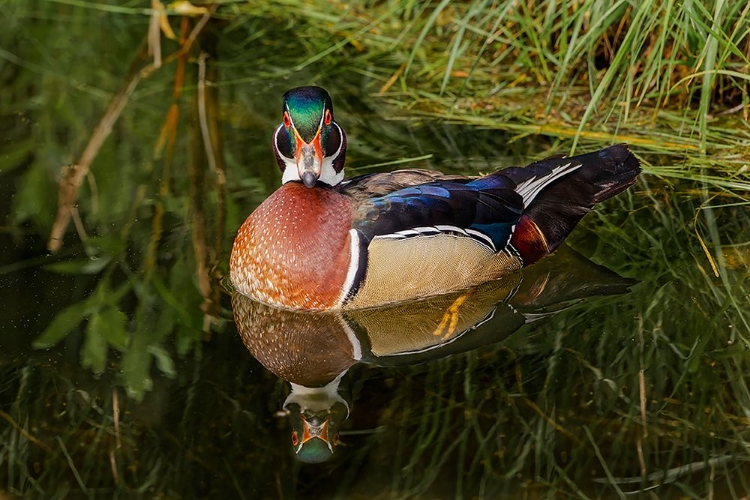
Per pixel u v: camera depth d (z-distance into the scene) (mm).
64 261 11609
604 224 12672
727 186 13219
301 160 10797
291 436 9164
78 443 9102
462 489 8562
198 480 8695
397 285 11047
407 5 16344
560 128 14641
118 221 12477
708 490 8500
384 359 10328
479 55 14969
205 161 13898
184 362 10125
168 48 17219
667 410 9469
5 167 13641
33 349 10195
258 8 18297
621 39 15258
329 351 10461
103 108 15367
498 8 15078
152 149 14227
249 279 11070
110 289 11148
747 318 10750
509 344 10570
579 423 9328
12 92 15781
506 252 11664
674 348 10352
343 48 17031
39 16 18172
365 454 8977
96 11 18422
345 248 10805
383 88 15789
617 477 8695
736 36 14172
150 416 9406
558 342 10570
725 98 14992
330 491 8531
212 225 12422
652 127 14500
